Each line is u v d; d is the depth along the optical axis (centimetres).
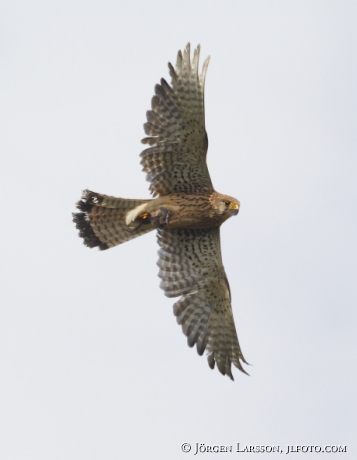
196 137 1533
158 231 1659
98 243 1623
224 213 1609
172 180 1588
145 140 1554
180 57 1526
